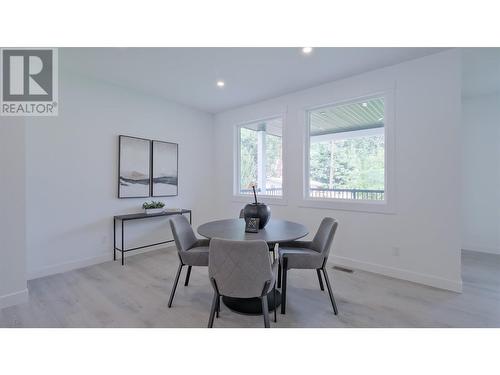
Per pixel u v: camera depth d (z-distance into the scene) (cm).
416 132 264
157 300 224
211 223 255
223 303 218
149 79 321
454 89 243
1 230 206
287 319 193
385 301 222
